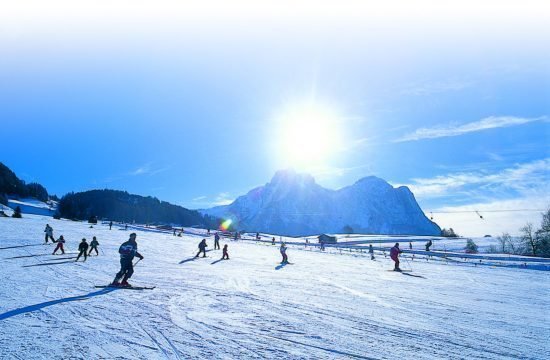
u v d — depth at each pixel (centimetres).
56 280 1338
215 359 596
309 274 1953
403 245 7694
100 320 800
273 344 691
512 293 1541
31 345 619
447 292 1496
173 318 845
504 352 705
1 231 4031
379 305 1135
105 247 3005
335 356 640
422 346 720
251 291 1291
